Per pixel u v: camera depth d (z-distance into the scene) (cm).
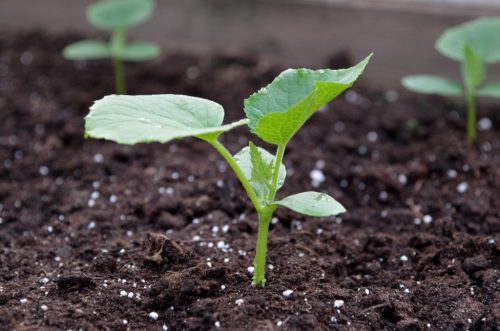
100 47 79
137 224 66
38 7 88
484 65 75
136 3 78
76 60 85
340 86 53
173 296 58
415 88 72
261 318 56
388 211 68
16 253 63
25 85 82
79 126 76
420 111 77
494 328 57
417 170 70
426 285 60
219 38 83
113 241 64
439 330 58
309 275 60
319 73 57
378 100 79
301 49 81
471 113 72
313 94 53
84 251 63
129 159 72
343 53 80
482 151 72
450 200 68
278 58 82
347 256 63
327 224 66
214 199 68
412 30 78
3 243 65
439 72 78
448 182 70
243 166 58
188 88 80
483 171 70
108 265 60
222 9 83
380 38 79
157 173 71
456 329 58
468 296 59
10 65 85
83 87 81
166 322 57
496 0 77
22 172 72
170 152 73
